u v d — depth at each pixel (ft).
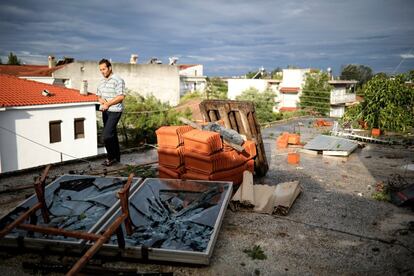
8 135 58.08
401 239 13.64
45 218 12.85
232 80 167.22
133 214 13.35
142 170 22.45
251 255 12.30
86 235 10.26
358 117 50.49
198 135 17.85
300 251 12.66
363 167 26.30
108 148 23.41
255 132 22.17
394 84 48.29
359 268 11.52
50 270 11.01
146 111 67.41
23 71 138.10
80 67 128.36
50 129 63.87
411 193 17.60
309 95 131.54
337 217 15.88
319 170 25.27
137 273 10.51
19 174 22.27
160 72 136.98
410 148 35.01
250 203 16.46
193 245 11.35
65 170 23.31
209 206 13.91
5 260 11.91
